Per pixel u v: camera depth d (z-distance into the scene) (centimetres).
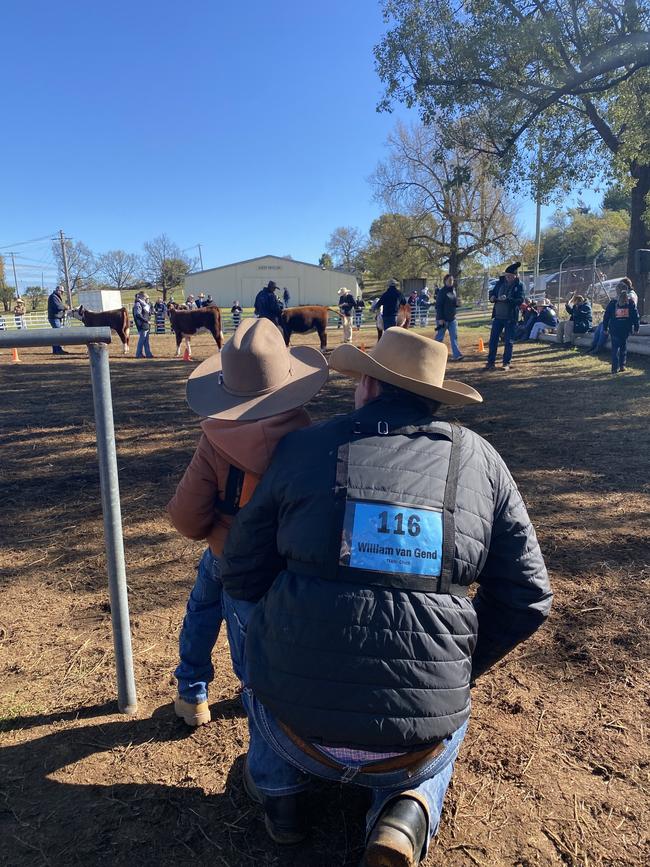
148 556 422
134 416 902
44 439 760
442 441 174
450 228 4638
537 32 1499
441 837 209
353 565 157
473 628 169
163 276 7481
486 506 171
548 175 1816
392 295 1547
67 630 332
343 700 155
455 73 1636
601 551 418
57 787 230
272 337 197
